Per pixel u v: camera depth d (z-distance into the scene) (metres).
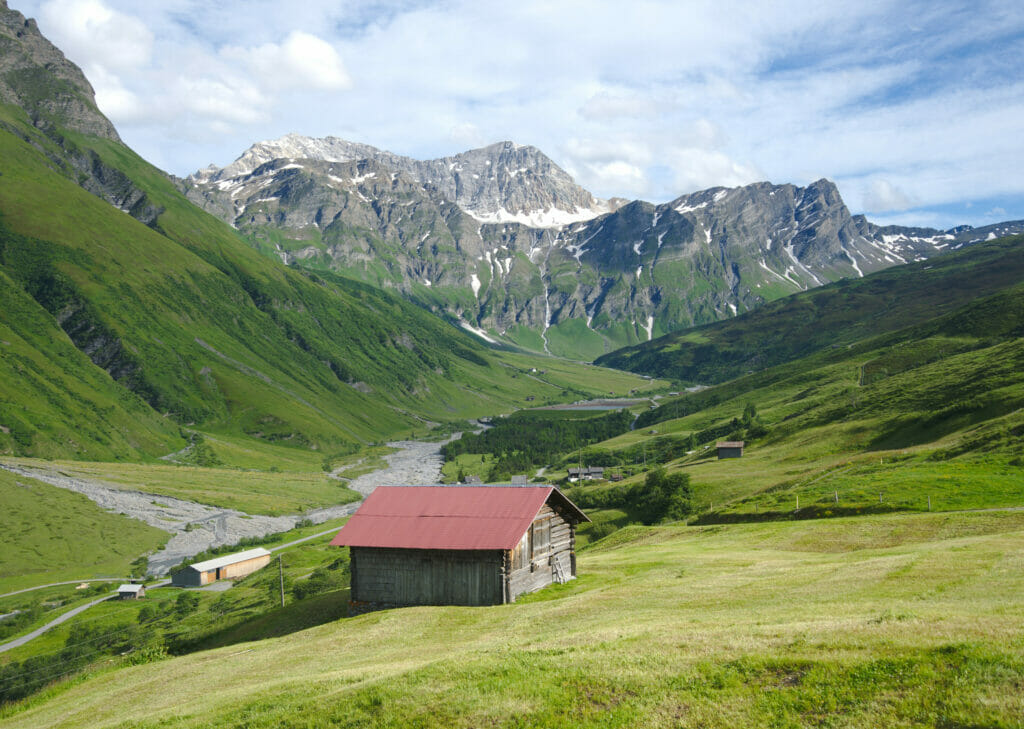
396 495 61.16
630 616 37.66
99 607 140.00
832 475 107.56
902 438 132.50
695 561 60.69
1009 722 16.70
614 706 21.81
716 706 20.44
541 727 21.47
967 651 20.41
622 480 191.12
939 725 17.47
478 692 24.30
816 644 23.53
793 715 19.31
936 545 49.00
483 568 53.12
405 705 24.38
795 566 50.25
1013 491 74.06
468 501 58.53
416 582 55.16
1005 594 30.58
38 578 162.62
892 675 20.14
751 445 175.25
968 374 158.88
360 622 49.19
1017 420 102.94
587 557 77.88
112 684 45.38
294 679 32.78
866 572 41.12
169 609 132.50
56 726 36.34
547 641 31.17
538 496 57.41
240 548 183.12
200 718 28.12
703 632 28.02
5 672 100.31
